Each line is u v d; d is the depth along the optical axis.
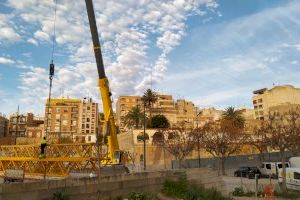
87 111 154.88
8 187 12.59
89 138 147.00
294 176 30.70
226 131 65.62
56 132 147.88
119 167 27.95
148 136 74.38
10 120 162.88
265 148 67.50
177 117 149.88
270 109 124.69
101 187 16.03
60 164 29.05
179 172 21.41
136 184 17.98
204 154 71.19
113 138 30.95
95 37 31.91
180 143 61.44
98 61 31.83
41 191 13.60
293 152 57.78
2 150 35.41
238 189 28.38
